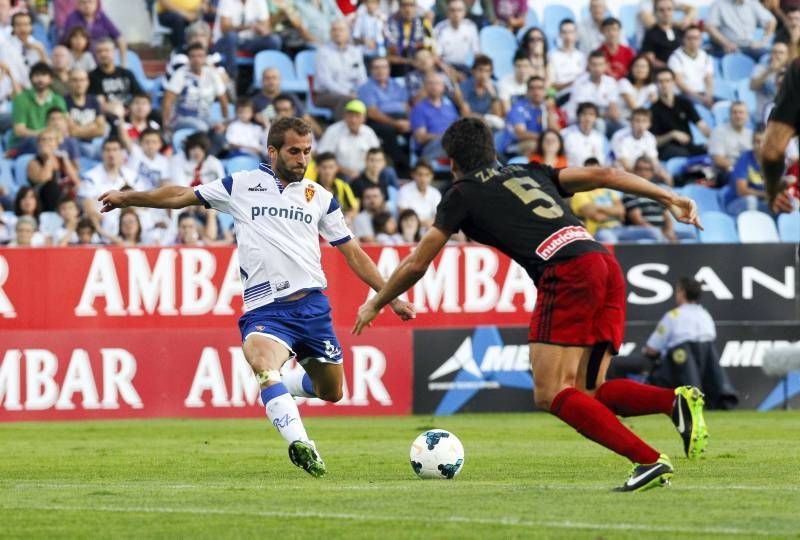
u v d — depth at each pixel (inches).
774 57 3070.9
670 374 2346.2
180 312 2262.6
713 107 3043.8
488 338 2340.1
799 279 2456.9
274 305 1140.5
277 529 782.5
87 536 767.7
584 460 1360.7
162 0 2896.2
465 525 784.3
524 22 3115.2
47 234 2411.4
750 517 814.5
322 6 2982.3
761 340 2416.3
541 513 836.0
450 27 2970.0
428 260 984.9
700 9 3262.8
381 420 2176.4
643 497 924.0
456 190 979.3
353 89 2822.3
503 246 974.4
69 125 2586.1
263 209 1142.3
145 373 2226.9
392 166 2765.7
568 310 951.0
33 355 2188.7
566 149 2773.1
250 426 2049.7
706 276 2433.6
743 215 2731.3
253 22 2869.1
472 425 2038.6
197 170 2524.6
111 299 2241.6
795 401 2417.6
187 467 1316.4
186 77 2699.3
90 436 1839.3
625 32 3277.6
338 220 1172.5
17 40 2647.6
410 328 2316.7
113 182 2452.0
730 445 1594.5
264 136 2696.9
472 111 2854.3
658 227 2652.6
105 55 2659.9
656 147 2888.8
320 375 1213.7
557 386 958.4
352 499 936.3
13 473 1263.5
